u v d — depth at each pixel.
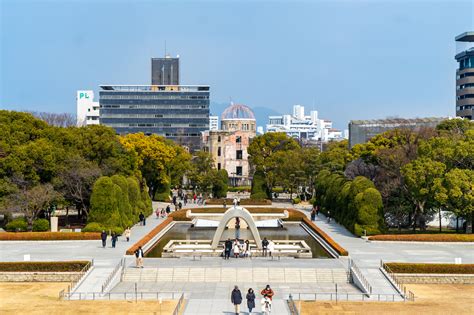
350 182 113.12
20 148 98.88
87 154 113.56
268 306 53.53
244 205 150.12
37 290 63.12
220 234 83.88
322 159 177.25
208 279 68.81
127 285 66.44
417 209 103.75
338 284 67.25
